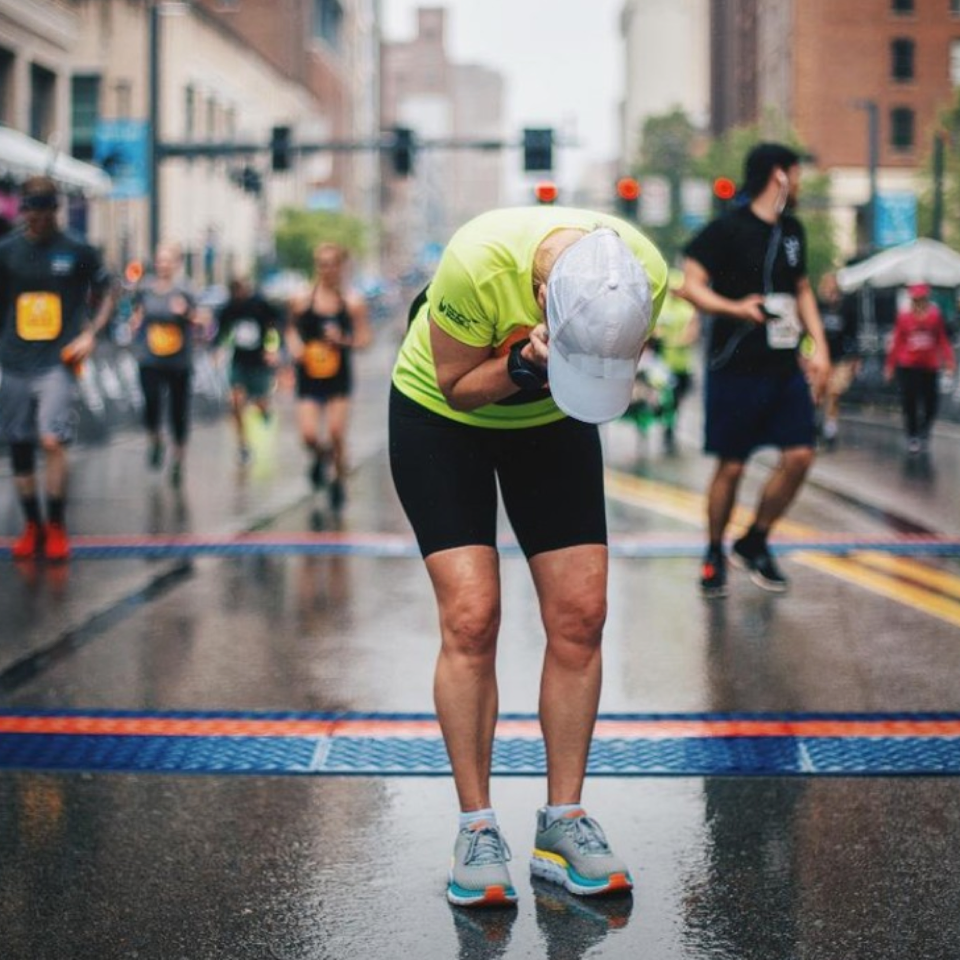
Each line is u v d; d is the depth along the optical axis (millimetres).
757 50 83000
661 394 16000
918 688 5258
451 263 3219
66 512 10250
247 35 79688
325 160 79250
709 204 54719
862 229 49906
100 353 17844
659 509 10375
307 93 83688
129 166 31328
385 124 136250
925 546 8602
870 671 5531
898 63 68000
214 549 8562
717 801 4020
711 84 108625
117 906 3328
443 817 3932
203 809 3986
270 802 4043
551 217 3242
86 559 8195
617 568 7859
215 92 56969
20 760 4414
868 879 3461
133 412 18578
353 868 3568
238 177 33406
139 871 3543
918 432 15516
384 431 17969
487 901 3312
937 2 67688
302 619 6562
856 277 25391
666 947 3086
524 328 3248
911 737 4590
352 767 4344
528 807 4020
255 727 4758
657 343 16234
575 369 3010
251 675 5508
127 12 48531
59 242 7930
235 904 3344
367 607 6840
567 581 3516
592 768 4301
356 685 5344
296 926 3217
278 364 14359
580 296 2979
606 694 5180
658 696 5148
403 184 151750
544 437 3537
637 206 25781
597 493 3572
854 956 3035
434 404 3514
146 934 3174
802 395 6918
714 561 7070
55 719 4859
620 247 3055
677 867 3551
